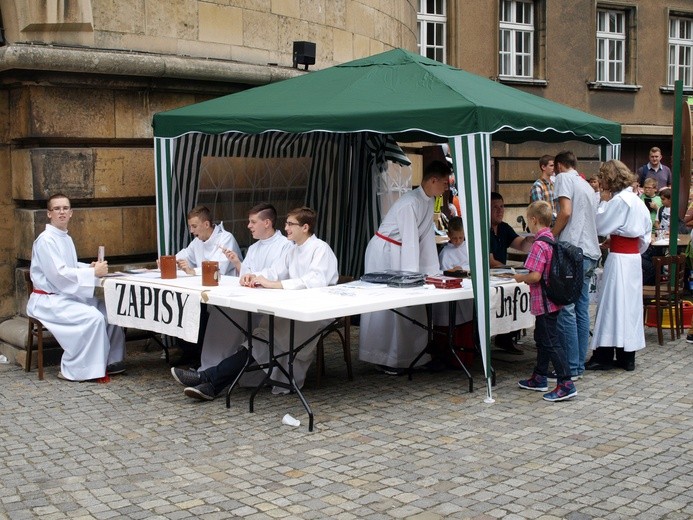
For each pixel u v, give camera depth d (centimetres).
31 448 530
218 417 593
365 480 472
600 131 755
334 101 671
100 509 434
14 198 797
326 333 650
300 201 952
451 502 441
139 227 828
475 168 596
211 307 674
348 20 1060
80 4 770
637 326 728
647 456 511
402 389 668
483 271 612
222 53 885
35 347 748
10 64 730
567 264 623
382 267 713
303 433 557
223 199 881
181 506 437
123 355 723
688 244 1031
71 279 687
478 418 589
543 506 436
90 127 792
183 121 739
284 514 427
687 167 952
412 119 613
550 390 661
